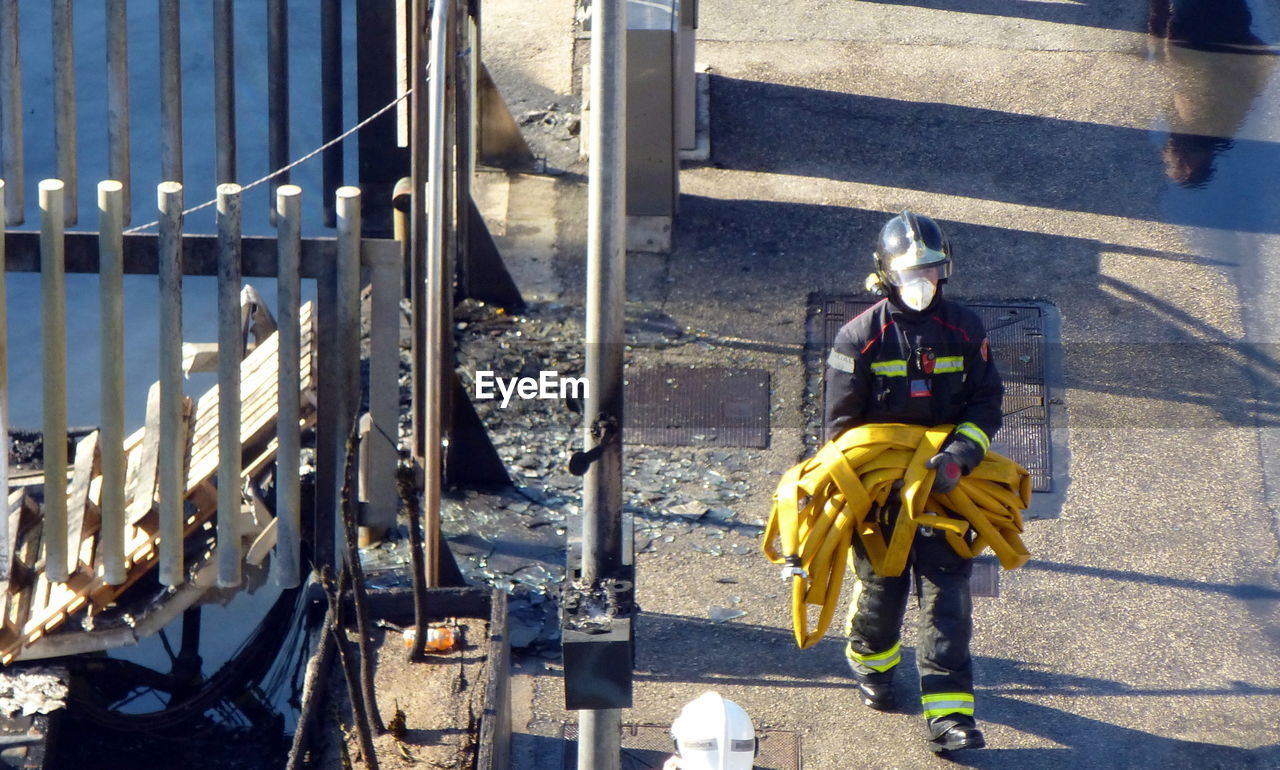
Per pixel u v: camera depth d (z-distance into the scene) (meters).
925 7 23.11
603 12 8.17
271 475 14.97
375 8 18.84
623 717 11.92
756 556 13.84
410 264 16.86
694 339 16.39
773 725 11.86
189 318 18.81
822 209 18.41
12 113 16.78
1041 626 12.88
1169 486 14.43
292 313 12.76
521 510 14.51
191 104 22.45
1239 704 12.06
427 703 11.18
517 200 18.92
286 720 13.02
